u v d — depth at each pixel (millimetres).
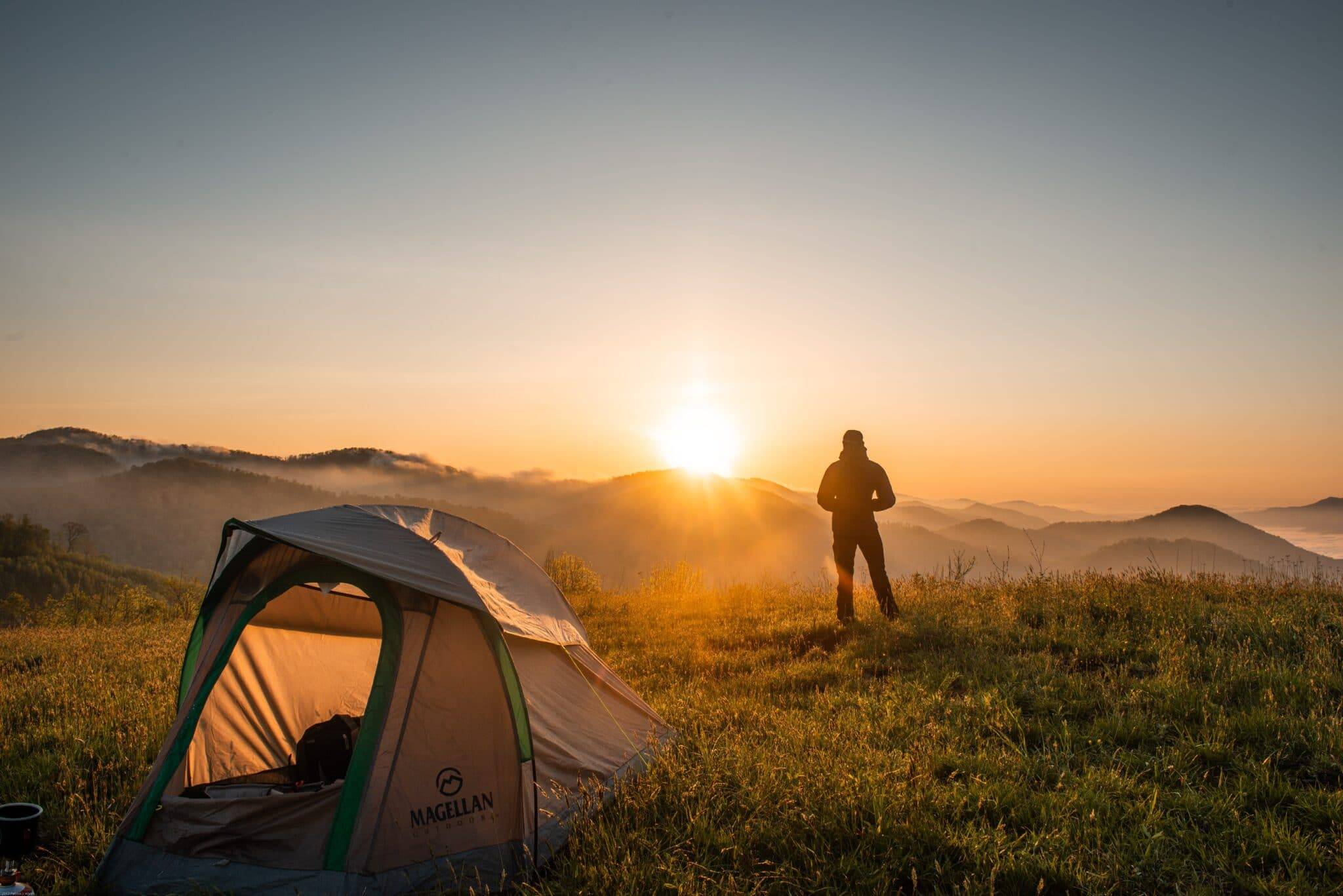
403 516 5992
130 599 29297
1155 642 8305
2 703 9242
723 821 5102
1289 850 4336
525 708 5230
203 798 5238
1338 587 10594
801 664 9289
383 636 5191
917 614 10898
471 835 4883
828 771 5609
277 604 6309
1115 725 6230
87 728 7879
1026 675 7793
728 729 6879
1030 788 5414
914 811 4934
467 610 5344
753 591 16609
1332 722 5754
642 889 4344
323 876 4586
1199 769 5469
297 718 6520
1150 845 4473
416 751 4918
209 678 5453
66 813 5703
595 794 5348
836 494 11266
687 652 10766
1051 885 4238
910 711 7008
